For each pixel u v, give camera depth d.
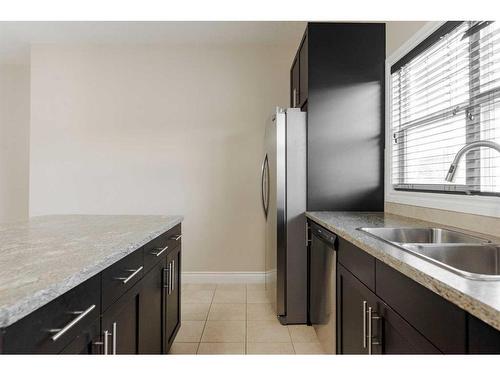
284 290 2.73
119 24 3.36
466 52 1.82
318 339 2.38
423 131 2.29
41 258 1.03
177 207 3.80
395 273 1.15
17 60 4.24
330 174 2.79
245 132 3.80
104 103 3.80
